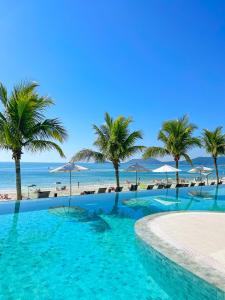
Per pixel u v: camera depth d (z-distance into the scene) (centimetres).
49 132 1255
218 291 398
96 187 2634
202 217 919
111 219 1007
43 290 456
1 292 448
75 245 697
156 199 1509
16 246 688
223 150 2495
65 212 1127
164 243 616
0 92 1203
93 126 1822
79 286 471
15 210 1135
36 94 1248
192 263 491
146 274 523
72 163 1741
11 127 1196
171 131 2141
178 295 441
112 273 526
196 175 6178
